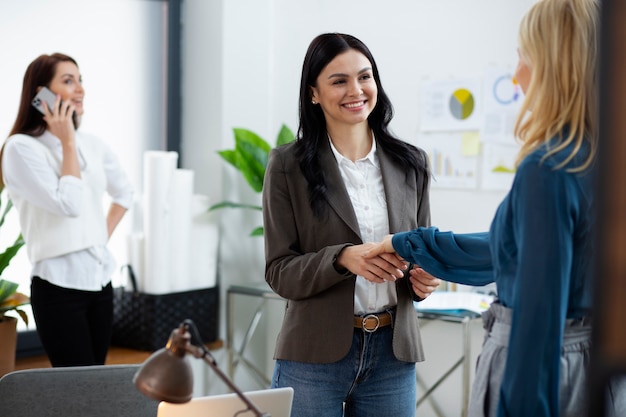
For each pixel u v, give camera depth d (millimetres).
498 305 1492
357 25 4074
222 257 4238
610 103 508
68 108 2984
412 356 2186
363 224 2197
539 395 1320
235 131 3932
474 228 3729
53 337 3000
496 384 1476
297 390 2160
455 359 3785
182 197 3918
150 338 3844
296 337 2154
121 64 4117
